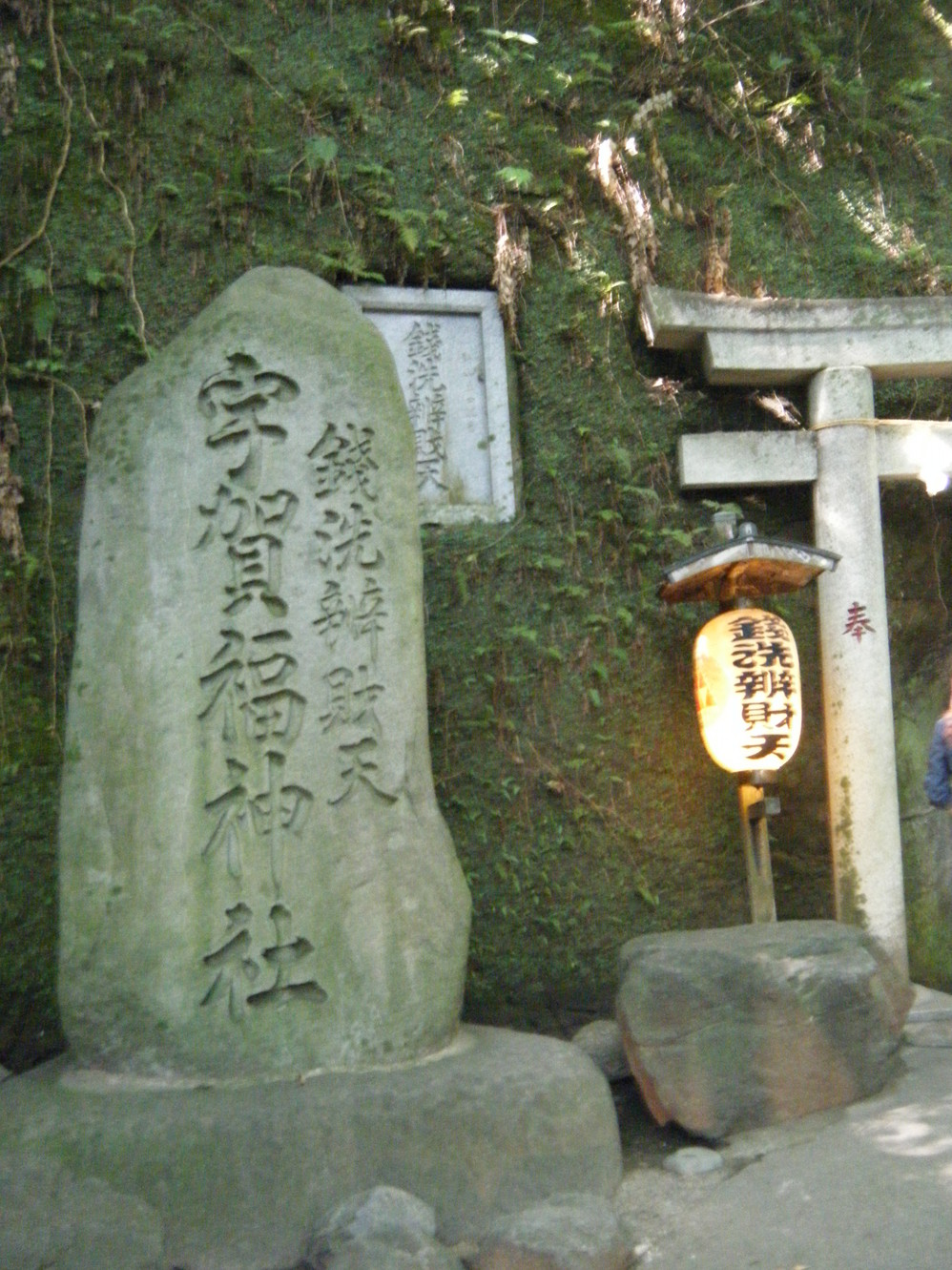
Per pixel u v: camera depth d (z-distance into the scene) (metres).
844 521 6.45
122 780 4.41
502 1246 3.83
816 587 6.71
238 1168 3.87
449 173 6.60
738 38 7.42
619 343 6.76
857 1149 4.48
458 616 6.25
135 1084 4.20
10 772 5.50
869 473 6.51
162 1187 3.83
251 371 4.68
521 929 6.11
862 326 6.63
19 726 5.55
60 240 5.95
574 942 6.18
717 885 6.44
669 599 6.06
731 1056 4.86
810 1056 4.88
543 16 6.98
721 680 5.75
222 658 4.48
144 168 6.11
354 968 4.43
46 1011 5.41
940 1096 4.89
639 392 6.75
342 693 4.62
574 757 6.32
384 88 6.59
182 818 4.37
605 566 6.54
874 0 7.80
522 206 6.66
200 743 4.42
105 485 4.62
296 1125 3.96
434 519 6.31
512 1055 4.48
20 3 6.05
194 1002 4.26
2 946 5.39
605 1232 3.89
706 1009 4.90
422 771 4.77
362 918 4.48
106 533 4.58
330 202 6.35
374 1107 4.06
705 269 6.99
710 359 6.53
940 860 7.07
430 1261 3.66
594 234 6.82
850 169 7.46
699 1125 4.82
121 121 6.13
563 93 6.89
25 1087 4.24
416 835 4.66
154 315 6.02
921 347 6.64
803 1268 3.72
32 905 5.46
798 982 4.94
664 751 6.46
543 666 6.33
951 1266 3.58
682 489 6.70
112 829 4.39
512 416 6.50
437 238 6.48
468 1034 4.82
